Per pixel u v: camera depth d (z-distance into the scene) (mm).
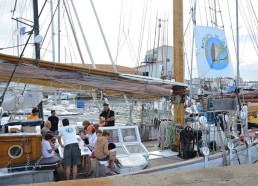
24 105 9367
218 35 7867
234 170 3967
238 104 8047
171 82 7379
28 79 5934
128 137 7555
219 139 7441
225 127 7508
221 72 7723
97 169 6168
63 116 14211
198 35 7598
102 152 6219
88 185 3346
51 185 3309
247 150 7574
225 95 8320
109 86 6496
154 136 9836
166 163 6828
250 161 7594
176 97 7812
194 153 7168
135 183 3463
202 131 7008
